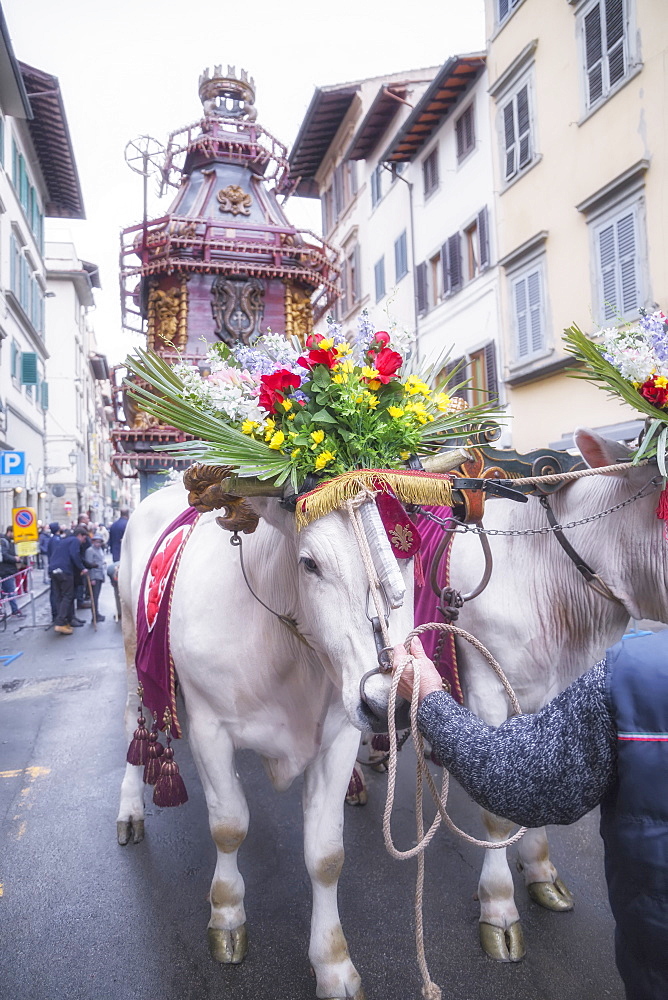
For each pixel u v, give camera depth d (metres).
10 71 15.94
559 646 2.62
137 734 3.01
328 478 1.79
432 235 15.69
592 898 2.93
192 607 2.44
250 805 3.88
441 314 15.32
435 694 1.40
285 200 9.64
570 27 11.15
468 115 14.13
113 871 3.20
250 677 2.29
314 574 1.71
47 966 2.56
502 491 2.43
